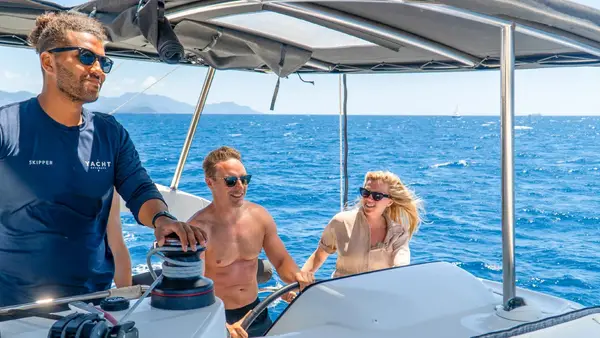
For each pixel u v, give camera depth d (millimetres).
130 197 1752
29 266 1643
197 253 1269
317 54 3895
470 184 17125
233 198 2732
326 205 12438
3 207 1626
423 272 1975
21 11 2627
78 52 1557
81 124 1690
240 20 3084
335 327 1702
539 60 3467
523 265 8109
